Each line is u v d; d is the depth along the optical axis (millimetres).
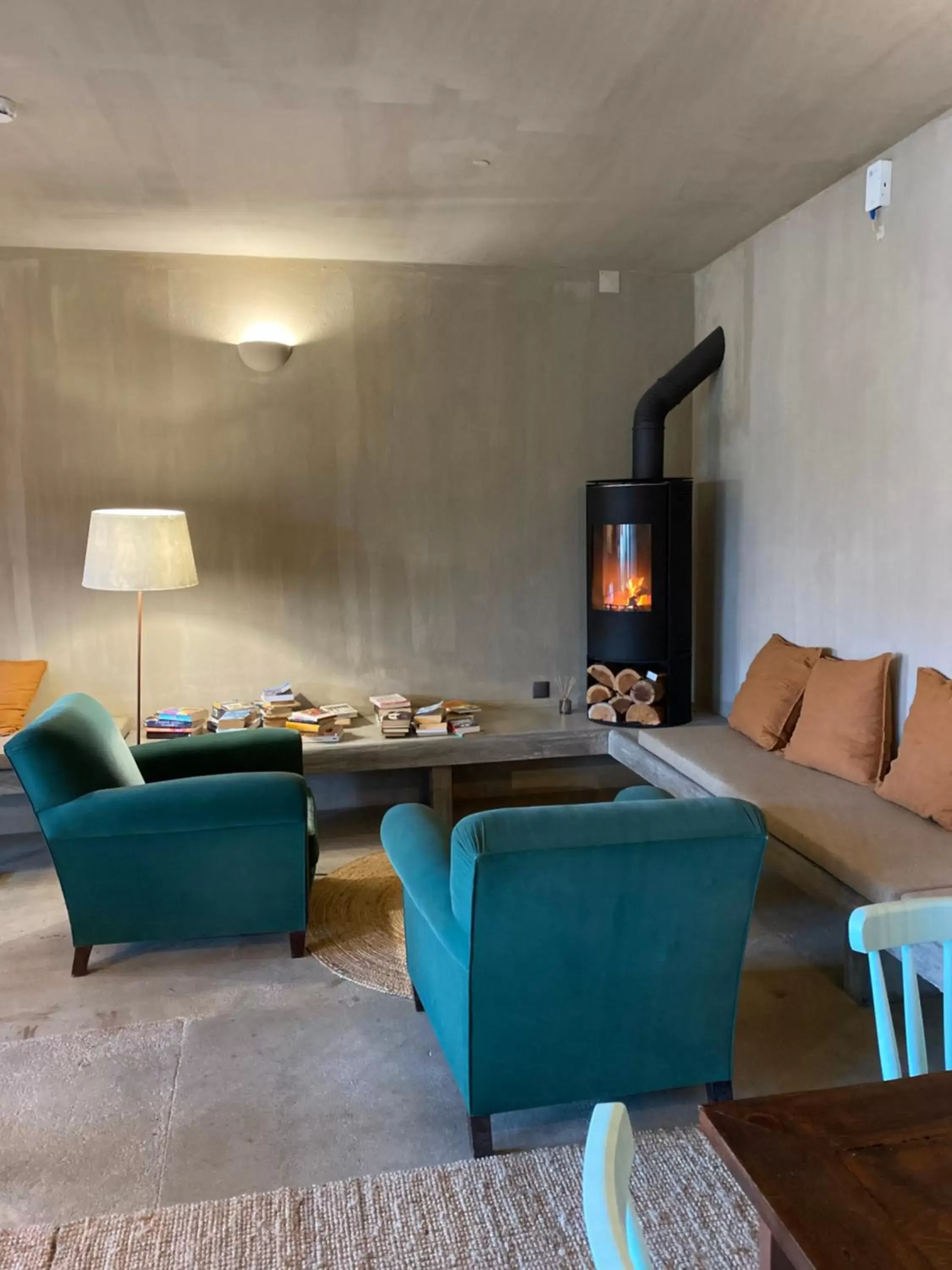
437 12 2234
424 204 3650
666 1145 2139
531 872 1904
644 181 3439
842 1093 1132
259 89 2643
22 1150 2160
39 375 4211
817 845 2676
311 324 4434
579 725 4418
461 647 4770
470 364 4605
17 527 4262
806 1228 916
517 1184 2029
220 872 2955
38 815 2818
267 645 4559
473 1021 2012
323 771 4078
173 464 4371
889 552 3355
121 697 4441
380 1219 1932
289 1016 2734
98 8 2197
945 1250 888
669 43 2410
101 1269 1810
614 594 4441
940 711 2896
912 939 1430
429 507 4648
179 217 3762
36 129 2904
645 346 4789
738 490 4438
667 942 2047
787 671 3824
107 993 2869
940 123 2955
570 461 4770
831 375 3652
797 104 2801
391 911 3432
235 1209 1964
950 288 2990
